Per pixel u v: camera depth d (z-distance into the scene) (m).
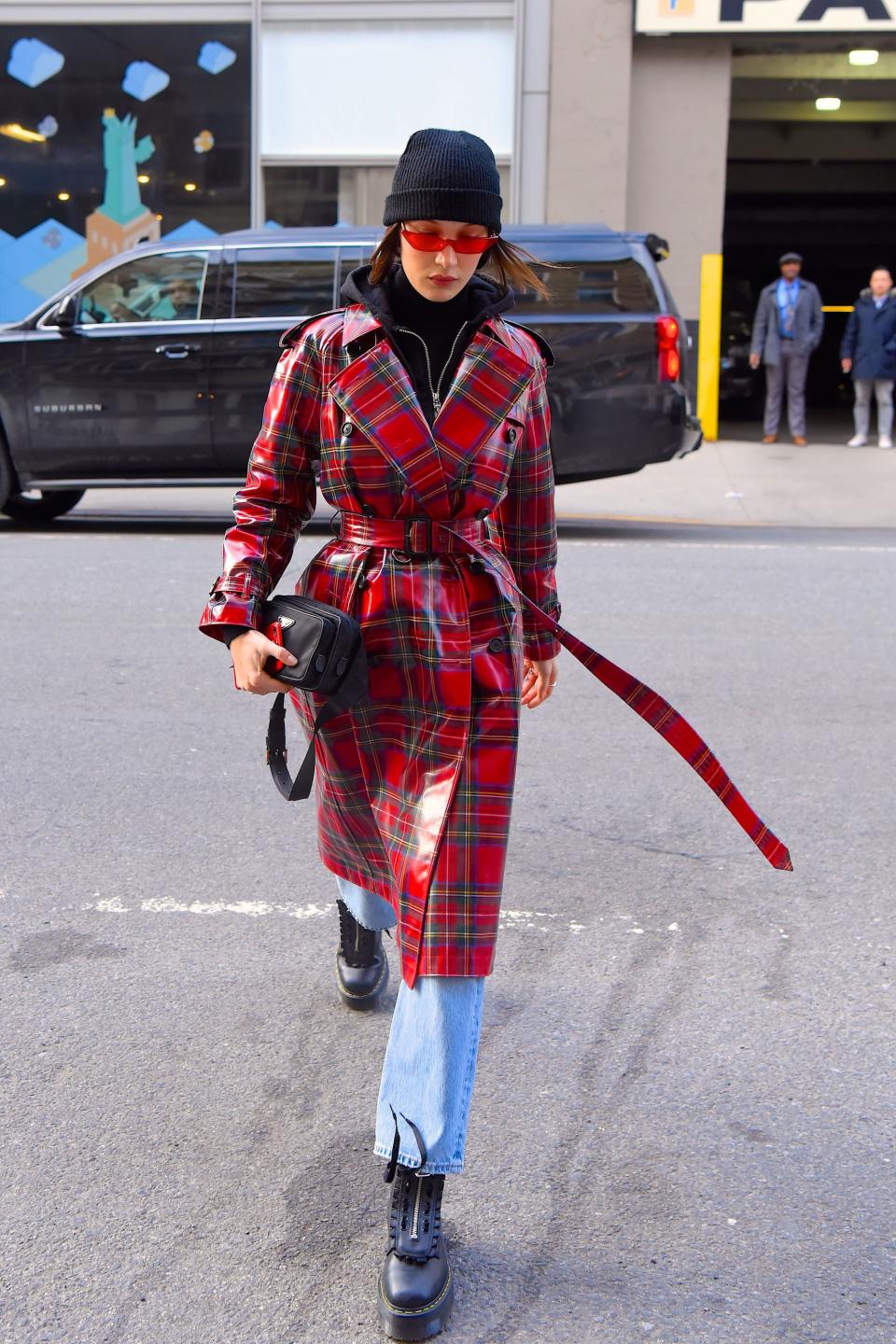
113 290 9.25
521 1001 3.23
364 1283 2.27
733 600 7.45
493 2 14.15
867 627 6.86
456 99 14.45
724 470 12.93
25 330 9.27
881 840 4.20
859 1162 2.63
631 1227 2.43
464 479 2.20
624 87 14.11
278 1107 2.78
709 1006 3.22
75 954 3.42
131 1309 2.20
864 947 3.51
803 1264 2.34
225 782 4.62
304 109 14.66
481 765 2.19
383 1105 2.24
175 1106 2.77
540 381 2.33
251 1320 2.18
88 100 14.95
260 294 9.11
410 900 2.19
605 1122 2.76
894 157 21.19
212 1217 2.43
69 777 4.64
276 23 14.50
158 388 9.15
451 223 2.10
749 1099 2.84
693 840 4.19
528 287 2.35
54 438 9.30
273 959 3.41
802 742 5.09
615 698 5.69
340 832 2.45
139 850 4.05
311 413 2.26
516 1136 2.71
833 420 18.02
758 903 3.76
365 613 2.22
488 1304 2.23
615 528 10.30
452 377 2.20
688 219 14.50
